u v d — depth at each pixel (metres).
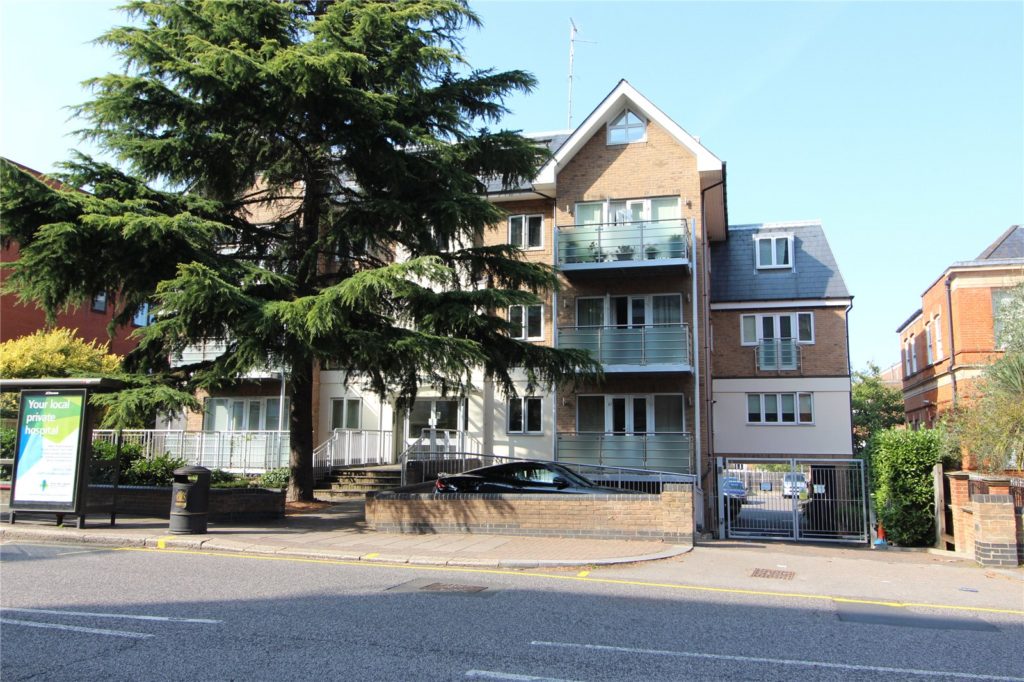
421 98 15.80
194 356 24.64
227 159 15.24
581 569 10.48
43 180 13.41
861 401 46.94
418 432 25.34
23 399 13.38
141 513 15.35
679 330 21.16
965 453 16.78
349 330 13.48
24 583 8.63
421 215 15.41
